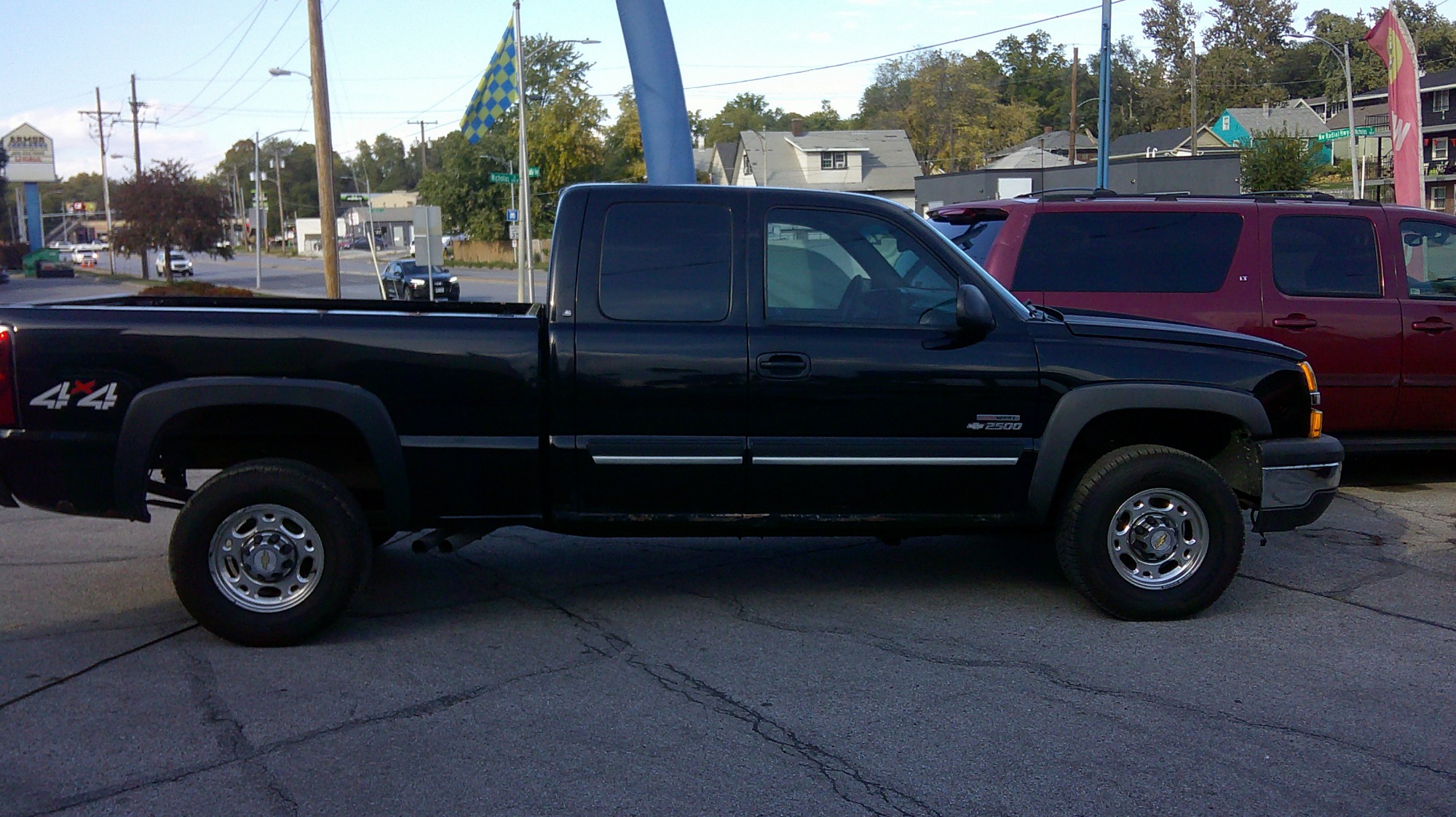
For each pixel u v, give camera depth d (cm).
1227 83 9531
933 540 713
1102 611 551
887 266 533
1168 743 411
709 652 504
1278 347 559
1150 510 541
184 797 366
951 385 521
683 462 512
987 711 438
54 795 367
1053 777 383
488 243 7462
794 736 415
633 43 1111
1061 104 10950
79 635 521
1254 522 565
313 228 12062
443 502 511
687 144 1134
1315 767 393
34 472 488
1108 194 828
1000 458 526
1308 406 562
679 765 391
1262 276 796
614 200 520
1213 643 519
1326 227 817
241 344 491
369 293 4872
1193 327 564
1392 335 811
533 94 6675
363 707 440
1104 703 448
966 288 506
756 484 520
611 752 401
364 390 497
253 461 503
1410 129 1759
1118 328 544
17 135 11894
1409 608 573
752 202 525
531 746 405
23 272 7644
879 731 420
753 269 520
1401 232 830
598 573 630
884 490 527
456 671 480
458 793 370
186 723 424
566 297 512
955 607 570
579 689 460
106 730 417
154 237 5634
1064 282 787
